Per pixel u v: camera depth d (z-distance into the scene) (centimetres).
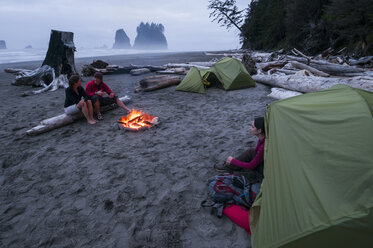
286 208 171
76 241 225
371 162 139
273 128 236
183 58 2886
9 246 223
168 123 551
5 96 907
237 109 650
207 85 970
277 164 204
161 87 966
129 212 261
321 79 758
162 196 287
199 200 277
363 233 127
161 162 369
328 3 2120
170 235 227
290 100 253
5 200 291
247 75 905
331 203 143
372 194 129
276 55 2309
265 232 184
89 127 537
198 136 468
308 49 2133
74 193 299
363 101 182
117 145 437
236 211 241
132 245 217
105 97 600
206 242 217
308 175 169
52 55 1139
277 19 3083
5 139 484
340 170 152
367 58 1266
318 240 140
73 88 532
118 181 321
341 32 1623
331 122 185
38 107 734
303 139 194
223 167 334
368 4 1357
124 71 1591
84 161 380
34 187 316
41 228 244
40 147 440
